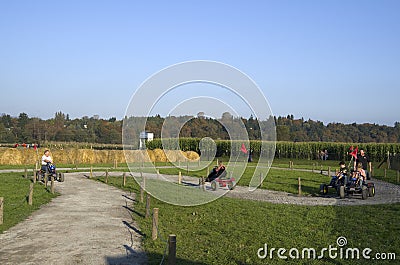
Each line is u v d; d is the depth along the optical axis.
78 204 16.80
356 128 88.12
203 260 8.88
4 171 32.59
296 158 60.16
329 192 21.39
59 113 79.62
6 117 75.25
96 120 76.38
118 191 21.36
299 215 13.98
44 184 23.55
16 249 9.74
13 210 14.80
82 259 8.97
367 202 17.59
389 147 53.53
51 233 11.45
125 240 10.74
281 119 89.00
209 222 12.85
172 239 7.20
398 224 12.20
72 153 45.94
